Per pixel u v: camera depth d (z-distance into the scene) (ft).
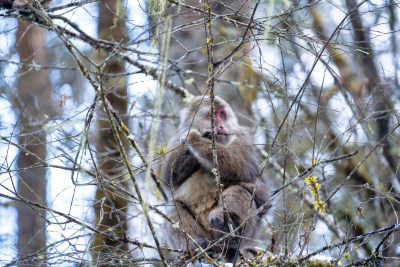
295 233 33.12
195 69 49.26
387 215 38.65
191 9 27.66
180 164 33.24
